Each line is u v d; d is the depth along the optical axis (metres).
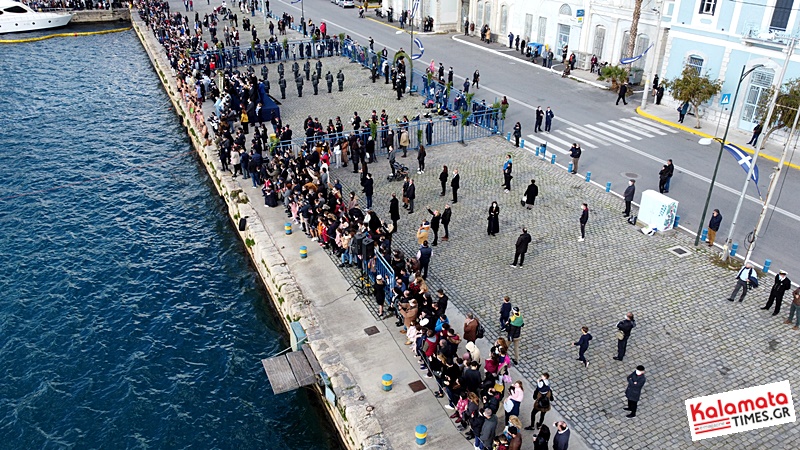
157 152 36.38
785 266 21.03
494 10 53.81
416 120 33.66
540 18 49.31
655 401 15.41
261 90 36.16
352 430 14.74
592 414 14.98
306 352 17.55
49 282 23.95
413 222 24.19
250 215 24.92
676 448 14.07
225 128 30.11
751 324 18.25
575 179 27.84
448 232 23.47
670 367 16.55
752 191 26.25
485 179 27.94
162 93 47.50
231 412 17.73
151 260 25.50
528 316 18.62
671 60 36.28
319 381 17.02
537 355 16.97
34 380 18.97
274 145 28.19
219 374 19.22
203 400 18.19
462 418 14.23
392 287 18.59
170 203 30.31
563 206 25.41
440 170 29.00
